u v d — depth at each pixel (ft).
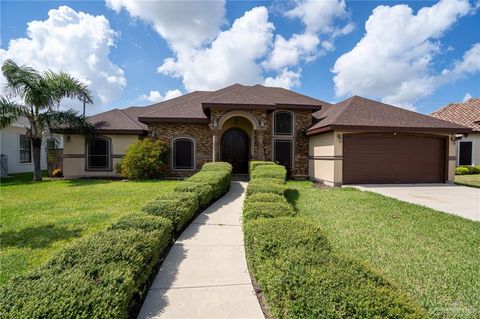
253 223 12.96
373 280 7.75
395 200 29.37
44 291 7.59
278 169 36.35
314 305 6.87
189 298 10.80
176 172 52.54
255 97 50.52
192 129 52.85
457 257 14.56
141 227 13.83
